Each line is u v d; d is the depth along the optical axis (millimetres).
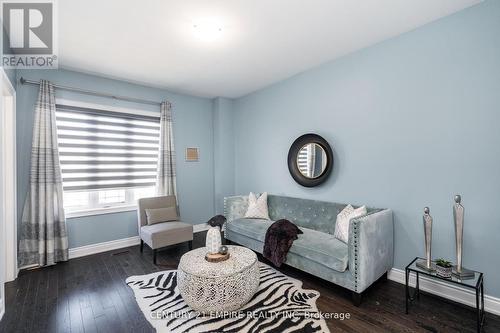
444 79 2266
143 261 3180
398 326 1891
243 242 3432
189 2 1978
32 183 2945
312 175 3361
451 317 1998
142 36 2486
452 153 2230
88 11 2068
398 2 2031
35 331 1851
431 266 2125
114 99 3701
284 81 3811
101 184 3592
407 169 2514
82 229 3414
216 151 4797
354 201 2969
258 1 1980
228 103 4809
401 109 2547
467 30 2133
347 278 2203
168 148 4148
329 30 2443
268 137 4133
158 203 3762
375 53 2736
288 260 2723
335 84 3131
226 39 2580
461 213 1975
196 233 4500
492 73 2021
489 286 2057
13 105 2752
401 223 2564
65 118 3309
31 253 2945
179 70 3389
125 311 2088
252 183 4477
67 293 2383
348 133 3014
